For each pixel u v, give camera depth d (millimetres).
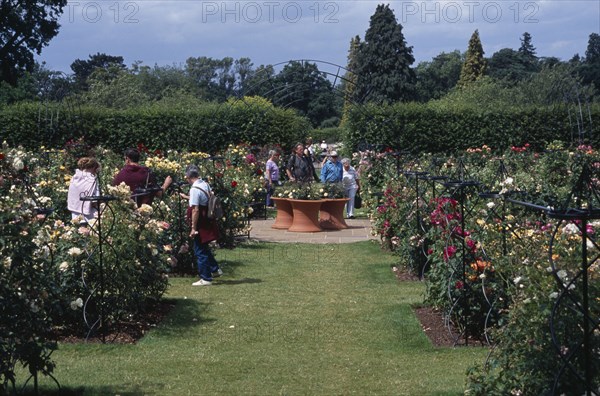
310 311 7977
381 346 6551
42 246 5117
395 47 55062
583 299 3617
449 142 23719
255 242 13797
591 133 23109
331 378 5617
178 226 10266
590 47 73000
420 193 10367
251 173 18391
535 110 24125
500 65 66250
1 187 5793
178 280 9805
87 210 8758
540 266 4359
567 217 3539
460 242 6887
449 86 74750
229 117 24516
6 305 4457
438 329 7059
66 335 6676
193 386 5395
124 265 6867
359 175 18547
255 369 5848
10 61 35938
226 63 79188
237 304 8320
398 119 23469
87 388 5277
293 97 56938
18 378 5469
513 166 14719
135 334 6832
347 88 56719
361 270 10758
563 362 3801
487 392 4305
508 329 4344
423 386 5340
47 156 15938
